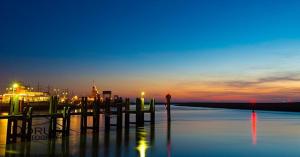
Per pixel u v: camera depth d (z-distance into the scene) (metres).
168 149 32.62
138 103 52.66
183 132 48.47
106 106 46.56
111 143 35.09
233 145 35.84
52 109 36.91
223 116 101.88
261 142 38.38
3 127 52.47
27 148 30.67
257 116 103.12
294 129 54.81
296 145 36.09
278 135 45.75
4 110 96.75
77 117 80.38
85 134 41.88
